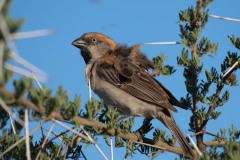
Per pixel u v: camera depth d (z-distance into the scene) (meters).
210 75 10.20
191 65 10.44
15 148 8.51
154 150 9.72
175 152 10.02
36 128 5.99
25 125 5.36
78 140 8.66
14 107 5.36
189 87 10.44
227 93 10.07
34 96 5.73
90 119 7.92
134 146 9.34
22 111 6.12
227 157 6.25
